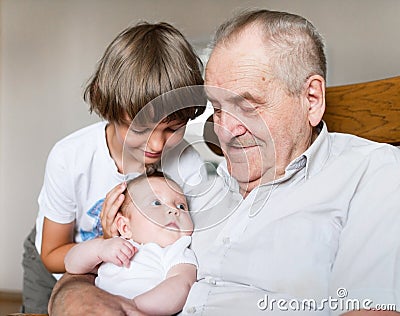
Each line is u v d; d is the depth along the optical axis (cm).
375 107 130
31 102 346
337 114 135
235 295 101
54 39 342
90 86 140
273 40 108
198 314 102
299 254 103
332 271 101
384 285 95
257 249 107
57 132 341
